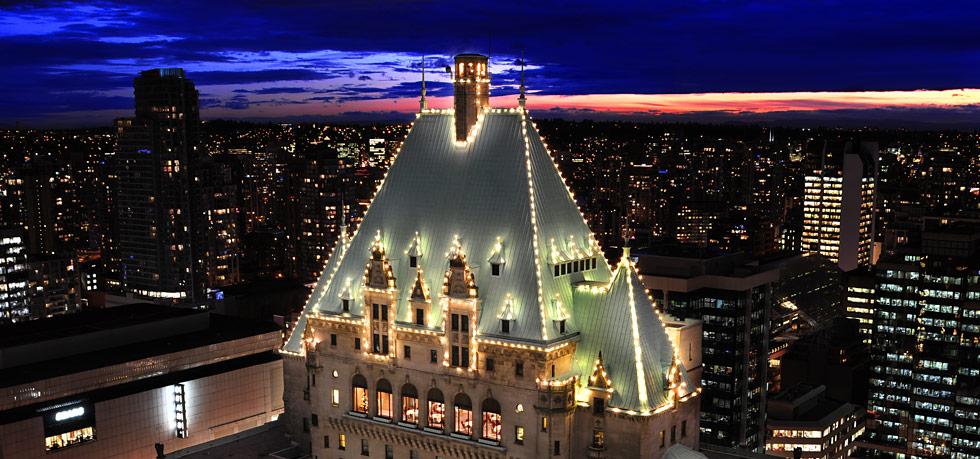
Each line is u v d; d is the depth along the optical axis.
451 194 126.00
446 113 130.38
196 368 199.12
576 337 118.06
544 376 113.12
